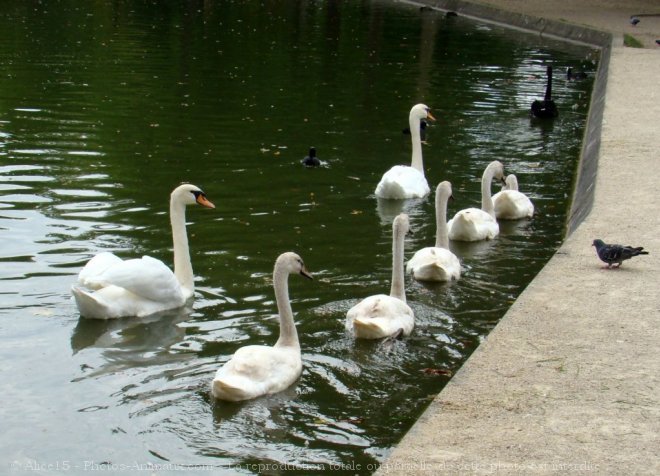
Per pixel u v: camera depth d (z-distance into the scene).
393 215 14.04
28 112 19.25
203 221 13.23
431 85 24.42
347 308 10.35
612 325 8.31
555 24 35.22
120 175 15.21
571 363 7.48
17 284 10.67
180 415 7.94
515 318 8.47
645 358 7.59
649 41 31.05
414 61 28.08
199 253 11.95
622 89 21.58
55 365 8.84
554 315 8.55
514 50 31.06
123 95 21.31
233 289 10.82
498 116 21.27
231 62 26.44
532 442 6.19
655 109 19.27
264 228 13.05
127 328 9.73
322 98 22.19
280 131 18.81
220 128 18.81
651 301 8.95
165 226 12.88
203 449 7.42
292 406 8.13
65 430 7.68
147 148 17.00
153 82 22.94
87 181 14.77
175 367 8.86
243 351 8.39
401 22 36.94
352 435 7.68
